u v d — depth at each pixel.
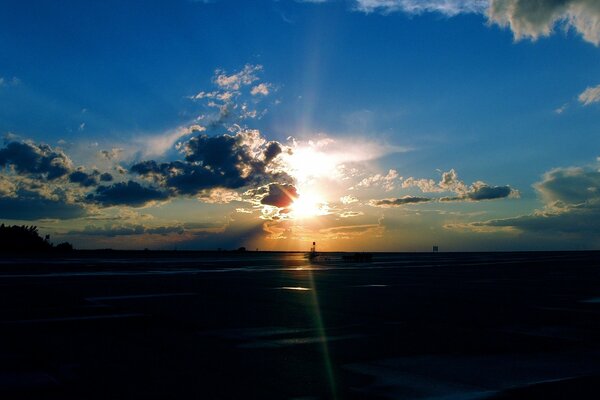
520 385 9.34
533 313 19.11
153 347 12.70
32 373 10.12
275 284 32.97
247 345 12.97
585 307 20.95
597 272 50.50
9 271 48.12
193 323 16.50
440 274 46.41
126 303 22.06
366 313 18.98
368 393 8.86
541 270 54.62
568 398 8.57
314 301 22.95
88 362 11.07
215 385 9.28
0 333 14.63
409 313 19.02
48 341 13.47
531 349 12.56
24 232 145.75
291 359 11.40
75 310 19.72
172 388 9.07
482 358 11.53
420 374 10.12
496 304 21.98
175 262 76.31
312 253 105.94
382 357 11.63
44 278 38.31
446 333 14.73
